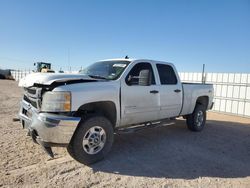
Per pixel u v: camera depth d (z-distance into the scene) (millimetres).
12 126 7078
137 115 5637
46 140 4273
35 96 4559
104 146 4852
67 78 4570
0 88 23281
